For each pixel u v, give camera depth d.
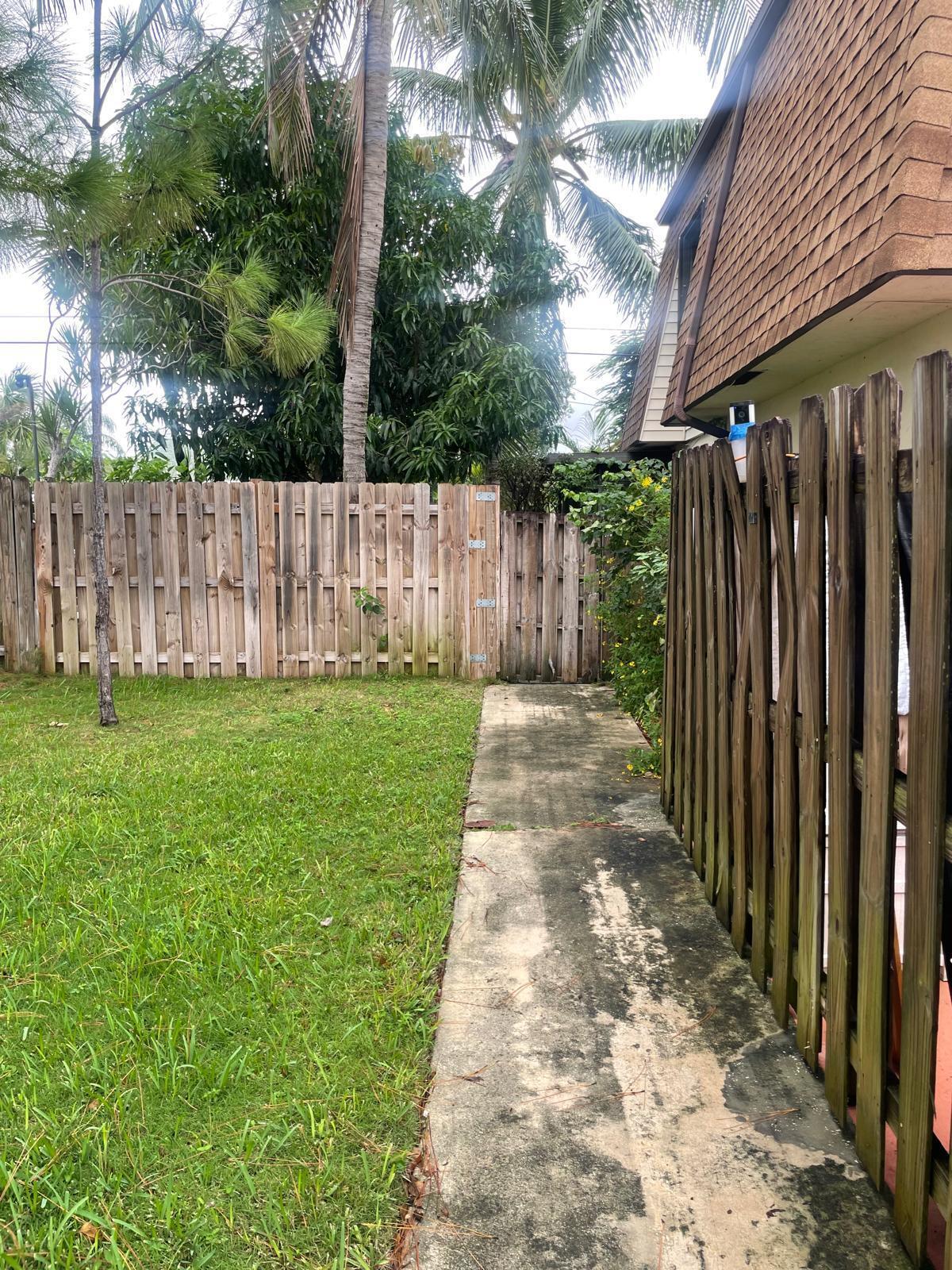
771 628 2.66
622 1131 2.05
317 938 2.95
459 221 11.03
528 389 11.15
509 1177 1.90
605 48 12.67
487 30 9.41
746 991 2.71
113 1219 1.70
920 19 2.78
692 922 3.20
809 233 3.57
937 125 2.72
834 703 2.03
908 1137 1.66
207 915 3.09
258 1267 1.63
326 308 7.49
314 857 3.70
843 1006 2.03
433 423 10.52
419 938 2.96
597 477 10.56
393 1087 2.17
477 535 8.55
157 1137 1.97
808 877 2.26
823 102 3.63
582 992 2.69
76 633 8.30
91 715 6.66
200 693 7.62
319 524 8.38
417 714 6.85
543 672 8.97
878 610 1.78
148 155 6.03
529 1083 2.23
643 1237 1.73
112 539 8.23
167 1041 2.30
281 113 9.01
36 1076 2.15
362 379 8.88
